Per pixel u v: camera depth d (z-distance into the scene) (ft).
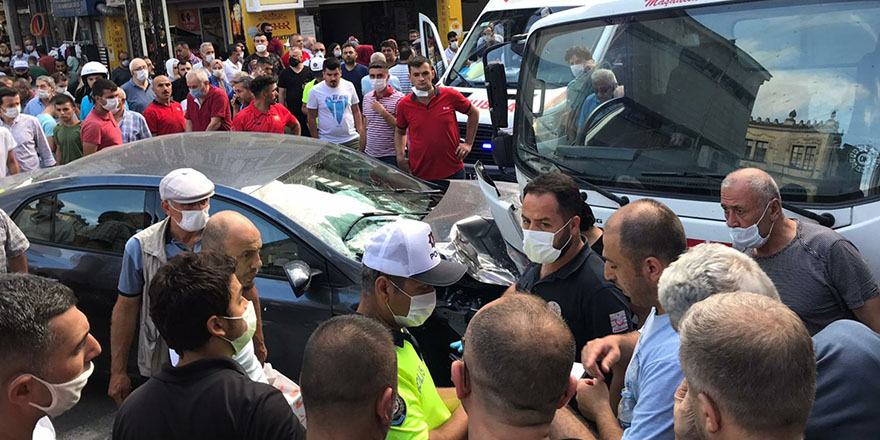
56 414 7.47
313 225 14.97
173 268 8.45
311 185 16.30
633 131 14.38
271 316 14.51
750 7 13.05
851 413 6.98
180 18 75.31
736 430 5.56
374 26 79.46
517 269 15.19
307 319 14.29
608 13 15.01
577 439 7.38
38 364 7.11
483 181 15.65
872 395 7.00
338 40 80.74
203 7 75.05
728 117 13.20
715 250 7.42
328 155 18.12
